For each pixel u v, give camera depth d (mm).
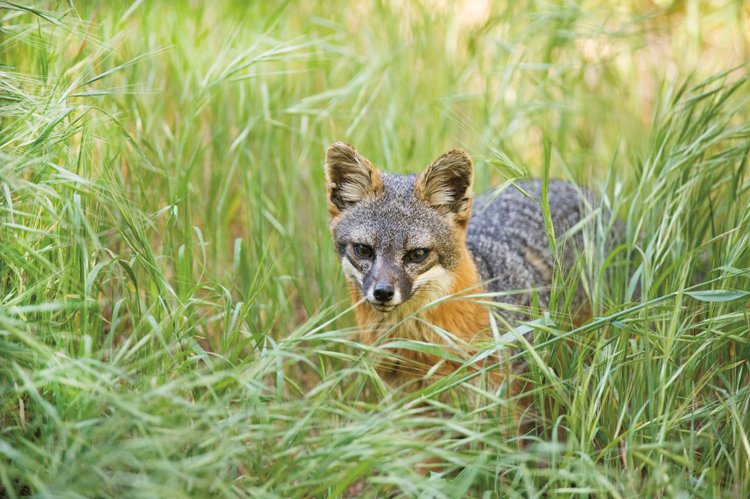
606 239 9930
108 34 11367
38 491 5801
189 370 7352
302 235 11477
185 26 12984
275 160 11648
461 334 8852
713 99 10508
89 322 7953
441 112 12484
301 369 10367
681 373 7680
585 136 13688
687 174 9891
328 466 6418
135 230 8195
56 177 8125
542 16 13547
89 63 9422
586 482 6836
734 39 14562
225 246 11227
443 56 14016
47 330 7289
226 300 8383
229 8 13555
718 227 10086
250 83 11930
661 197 9453
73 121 8453
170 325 7664
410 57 13938
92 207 8867
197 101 10680
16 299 7066
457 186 8938
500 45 13102
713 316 8344
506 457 6801
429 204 8953
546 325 7438
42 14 8938
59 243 7879
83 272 7836
